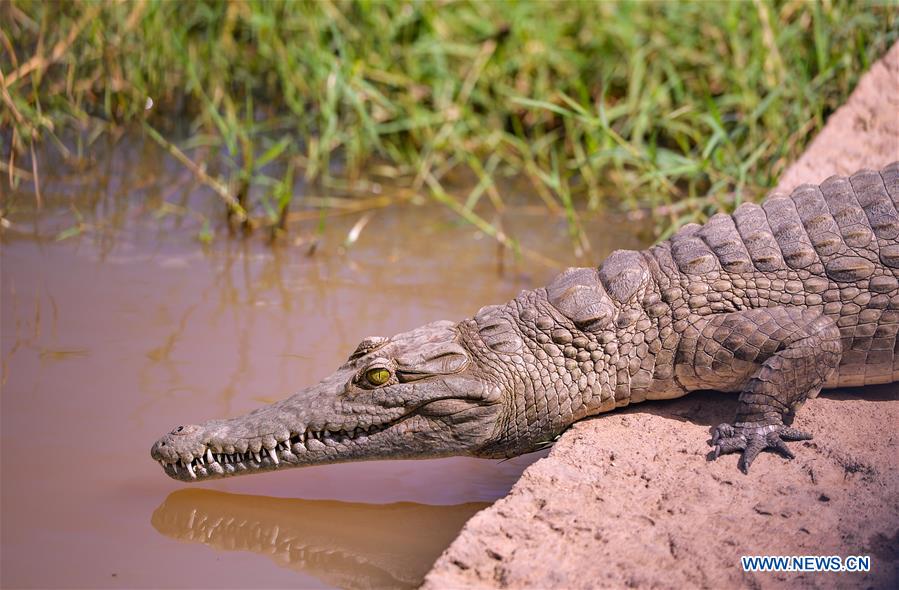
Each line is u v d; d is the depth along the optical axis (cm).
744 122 2559
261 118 3111
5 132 2848
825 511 1276
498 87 2967
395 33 3034
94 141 3008
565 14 3114
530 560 1216
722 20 2820
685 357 1541
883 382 1570
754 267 1562
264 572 1366
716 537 1240
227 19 3098
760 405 1460
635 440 1477
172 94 3144
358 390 1550
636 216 2636
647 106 2697
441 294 2219
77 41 2980
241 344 1977
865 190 1628
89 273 2305
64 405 1744
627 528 1269
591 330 1558
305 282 2291
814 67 2652
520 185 2891
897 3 2522
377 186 2875
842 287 1543
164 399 1762
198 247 2472
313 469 1653
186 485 1581
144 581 1332
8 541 1405
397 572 1364
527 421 1571
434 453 1559
